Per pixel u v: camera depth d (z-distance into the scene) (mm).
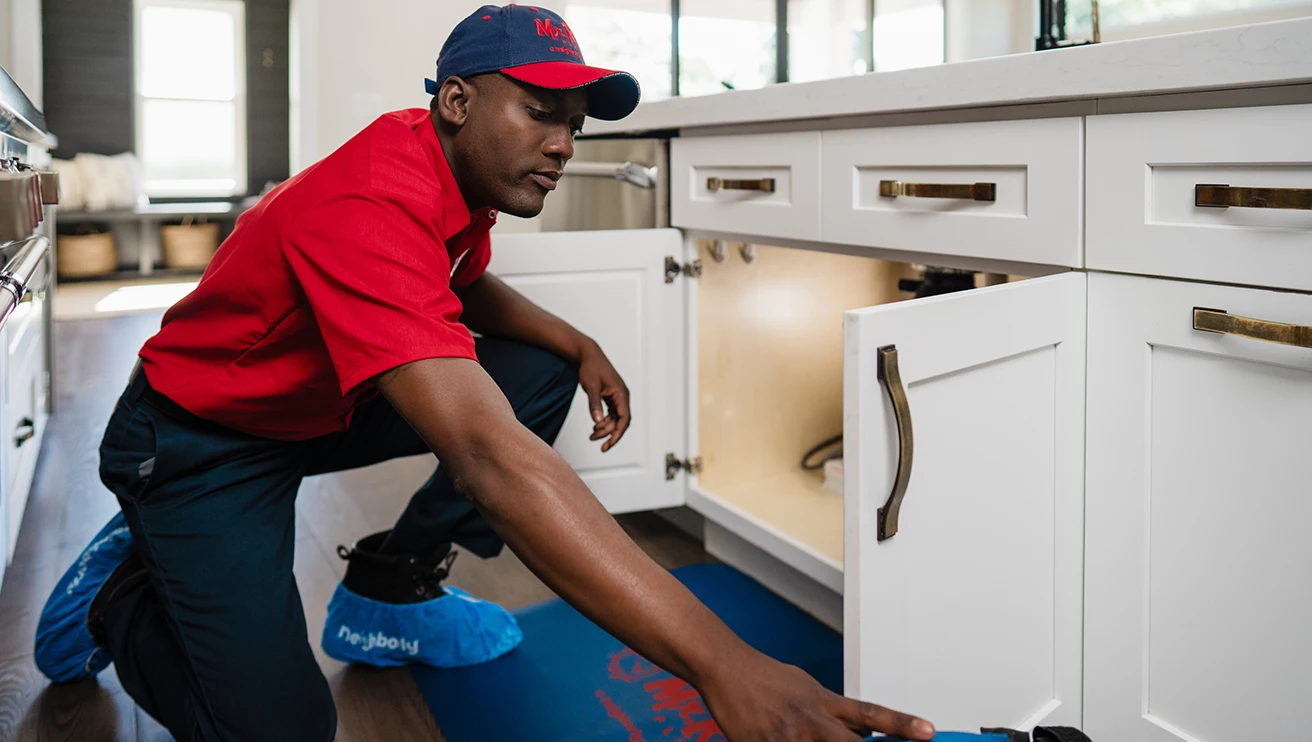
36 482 2490
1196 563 1133
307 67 3469
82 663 1507
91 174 6750
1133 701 1216
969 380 1089
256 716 1194
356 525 2242
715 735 1382
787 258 2166
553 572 742
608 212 2080
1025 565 1192
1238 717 1110
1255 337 1030
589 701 1483
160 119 7230
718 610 1814
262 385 1142
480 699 1496
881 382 979
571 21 3182
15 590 1863
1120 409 1190
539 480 755
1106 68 1109
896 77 1375
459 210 1026
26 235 990
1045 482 1204
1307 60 936
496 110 984
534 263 1889
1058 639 1252
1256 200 1024
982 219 1336
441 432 817
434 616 1574
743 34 2832
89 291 6168
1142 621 1195
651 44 3076
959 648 1120
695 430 2061
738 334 2123
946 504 1079
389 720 1444
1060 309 1185
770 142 1712
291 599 1248
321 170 1006
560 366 1592
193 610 1188
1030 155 1260
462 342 873
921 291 1959
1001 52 2152
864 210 1526
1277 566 1059
